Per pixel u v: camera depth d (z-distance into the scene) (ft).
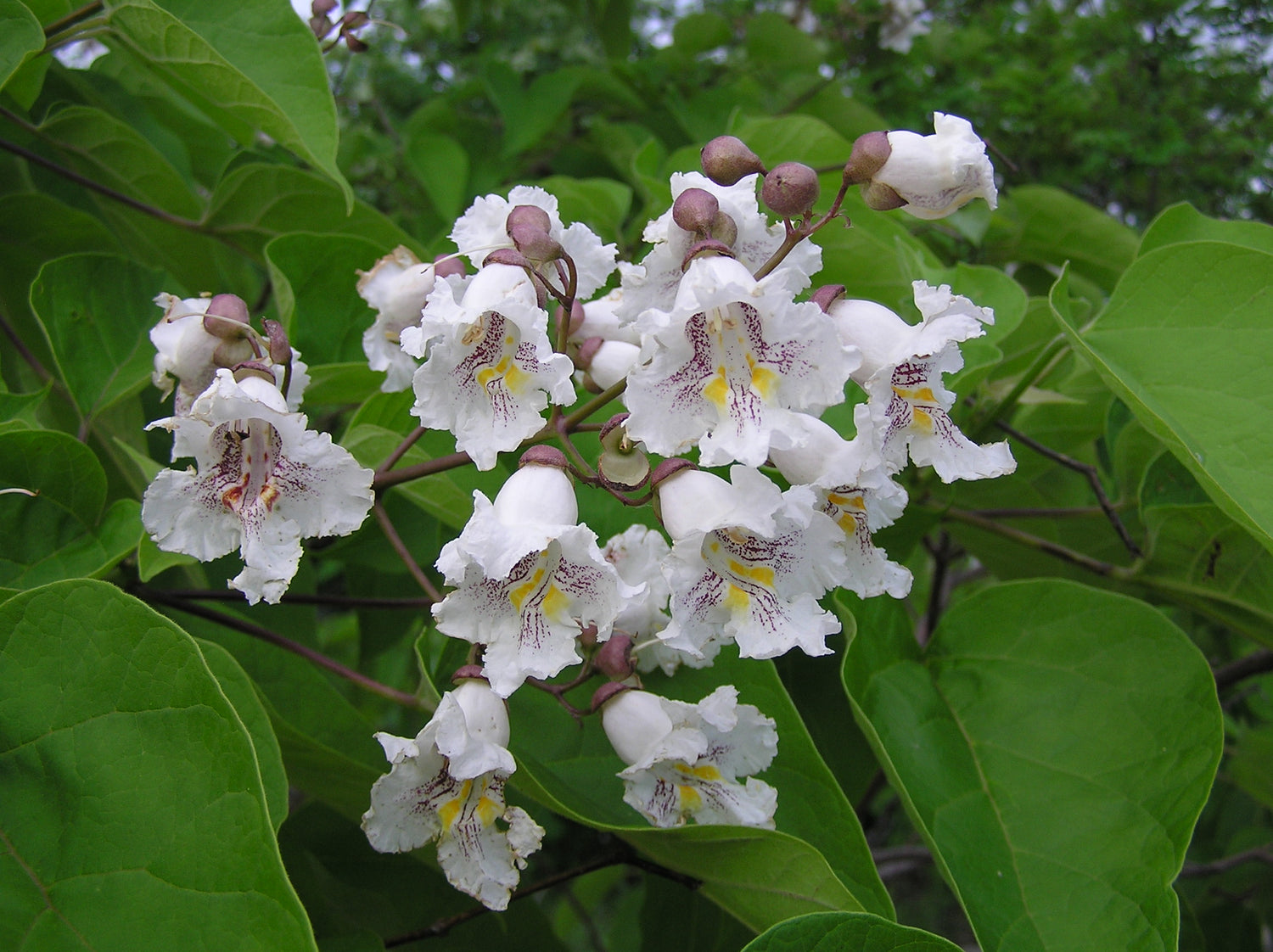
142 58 1.13
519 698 1.04
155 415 1.39
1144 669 1.05
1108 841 0.95
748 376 0.76
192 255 1.56
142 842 0.70
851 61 2.45
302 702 1.17
